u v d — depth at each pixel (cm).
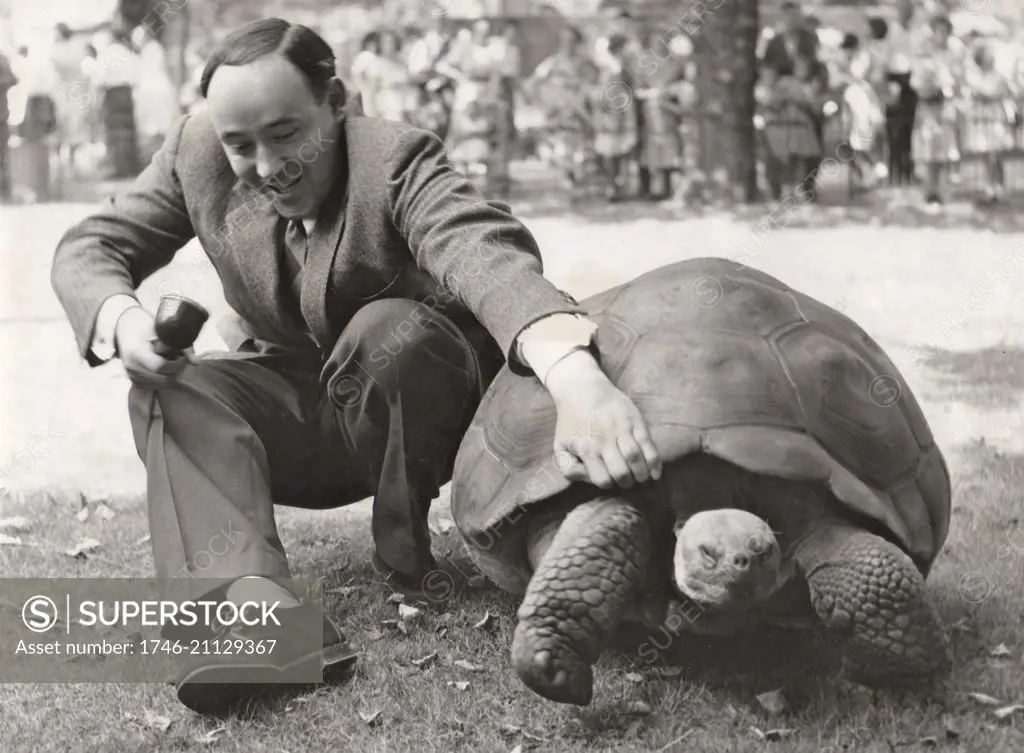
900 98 1262
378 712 302
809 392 301
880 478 301
